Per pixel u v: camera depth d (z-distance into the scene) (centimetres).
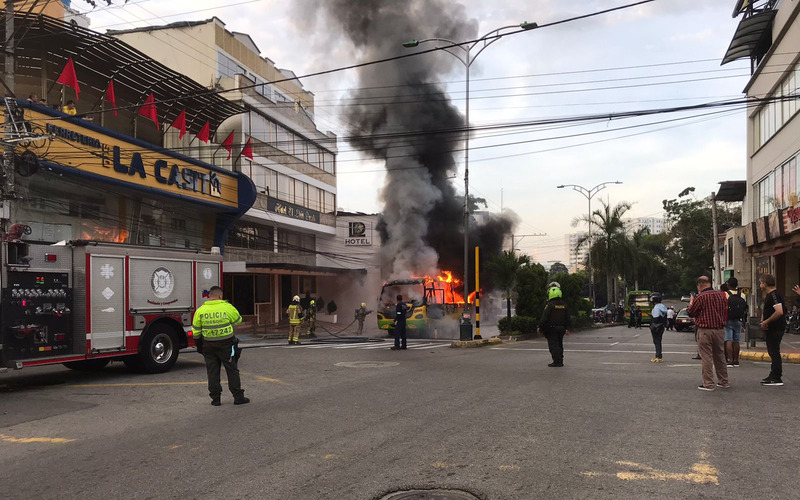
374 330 3070
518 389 884
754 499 404
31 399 881
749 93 2727
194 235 2528
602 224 4756
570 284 2992
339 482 459
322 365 1272
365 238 3897
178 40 2920
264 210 2989
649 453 517
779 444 540
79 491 459
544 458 507
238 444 587
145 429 674
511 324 2327
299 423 675
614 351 1600
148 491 453
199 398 875
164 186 2184
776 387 862
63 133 1758
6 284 936
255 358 1438
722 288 1206
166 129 2497
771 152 2416
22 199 1606
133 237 2178
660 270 7419
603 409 715
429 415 700
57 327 1005
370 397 838
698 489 424
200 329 809
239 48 3130
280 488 449
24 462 550
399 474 474
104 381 1063
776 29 2316
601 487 432
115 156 1955
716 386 872
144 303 1145
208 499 430
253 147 2902
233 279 2914
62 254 1027
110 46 1927
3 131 1527
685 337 2402
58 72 1998
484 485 441
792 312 2297
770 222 2280
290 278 3438
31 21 1698
